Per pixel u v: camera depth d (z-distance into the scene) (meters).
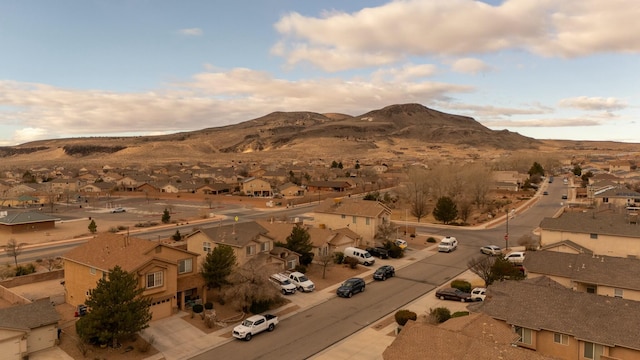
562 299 32.88
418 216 101.69
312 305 45.72
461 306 45.09
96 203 137.75
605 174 155.88
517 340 30.28
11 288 50.59
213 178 191.75
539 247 64.12
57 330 35.66
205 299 44.69
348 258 61.97
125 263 40.03
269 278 46.34
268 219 98.50
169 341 36.56
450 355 25.31
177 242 73.94
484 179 116.94
